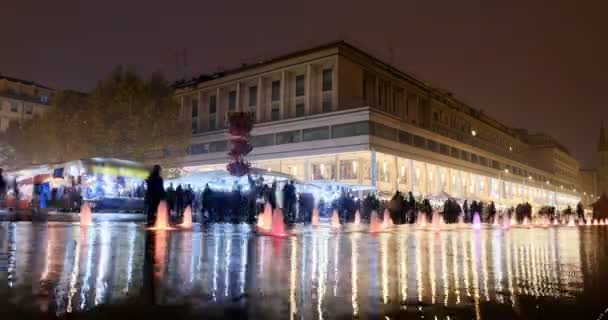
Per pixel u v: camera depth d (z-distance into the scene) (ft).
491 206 151.12
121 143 151.53
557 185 451.53
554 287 22.48
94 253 31.17
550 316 16.46
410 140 226.58
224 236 50.39
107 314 15.23
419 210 124.57
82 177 113.19
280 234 56.75
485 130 372.99
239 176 115.44
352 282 22.62
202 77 299.79
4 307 15.71
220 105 280.51
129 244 38.22
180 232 56.18
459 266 30.01
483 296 19.97
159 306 16.51
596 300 19.33
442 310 17.19
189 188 109.70
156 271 24.34
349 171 222.48
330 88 233.14
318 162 229.25
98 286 19.80
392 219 111.65
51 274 22.44
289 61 245.04
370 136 195.21
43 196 109.29
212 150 250.57
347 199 118.62
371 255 34.88
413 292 20.53
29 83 318.65
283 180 124.77
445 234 70.85
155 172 67.97
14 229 53.88
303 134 216.95
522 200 364.38
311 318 15.51
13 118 293.84
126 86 158.30
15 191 110.83
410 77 287.89
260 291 19.71
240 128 118.73
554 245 51.42
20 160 199.41
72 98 178.50
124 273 23.38
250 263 28.43
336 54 229.66
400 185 239.30
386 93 266.36
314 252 35.88
